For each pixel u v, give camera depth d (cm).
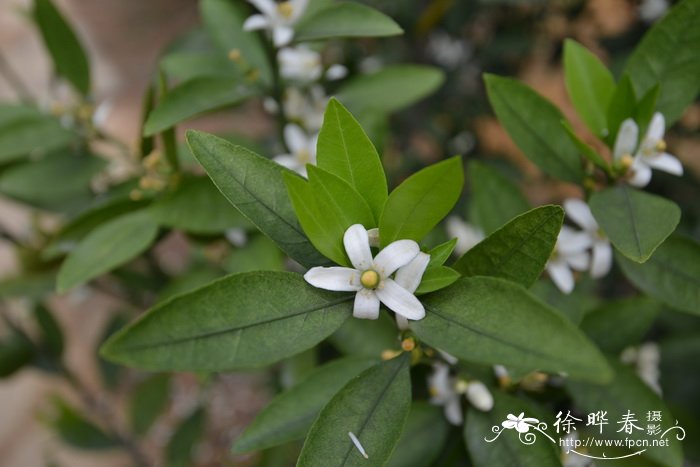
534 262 21
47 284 36
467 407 25
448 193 20
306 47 33
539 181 60
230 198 21
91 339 71
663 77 26
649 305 27
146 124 27
